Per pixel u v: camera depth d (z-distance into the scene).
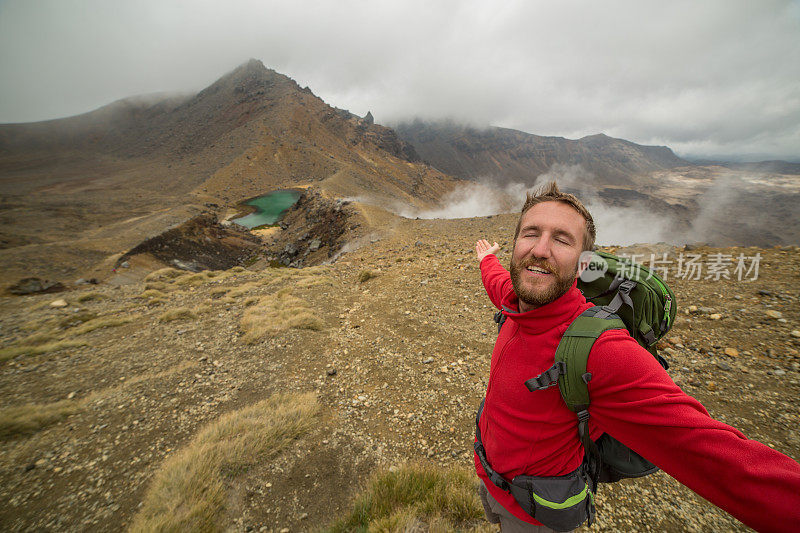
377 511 3.29
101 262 71.12
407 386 5.80
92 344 8.64
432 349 6.96
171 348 8.02
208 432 4.70
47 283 41.03
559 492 1.24
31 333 10.35
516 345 1.36
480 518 3.12
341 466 4.22
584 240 1.26
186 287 15.14
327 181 161.50
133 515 3.67
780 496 0.65
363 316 9.07
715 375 5.19
